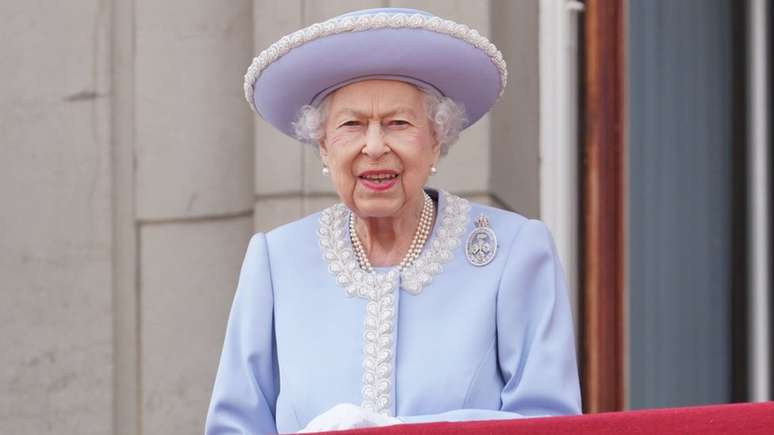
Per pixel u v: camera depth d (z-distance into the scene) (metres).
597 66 20.25
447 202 12.98
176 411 18.78
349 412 10.80
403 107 12.27
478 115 13.23
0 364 18.77
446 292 12.57
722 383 20.86
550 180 19.88
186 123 18.89
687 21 20.97
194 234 18.88
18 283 18.81
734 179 21.12
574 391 12.23
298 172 18.52
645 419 10.42
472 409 11.98
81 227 18.78
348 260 12.80
